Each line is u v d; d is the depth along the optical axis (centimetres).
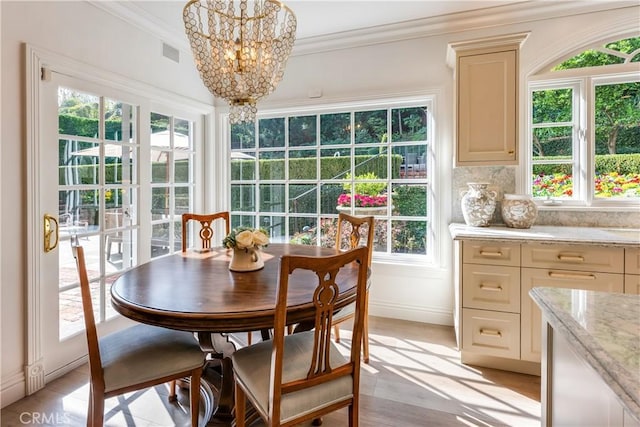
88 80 232
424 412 182
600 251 198
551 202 263
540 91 271
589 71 254
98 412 136
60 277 219
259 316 127
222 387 176
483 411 183
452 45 240
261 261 196
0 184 184
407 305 307
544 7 257
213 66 182
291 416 121
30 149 196
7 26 184
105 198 251
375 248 326
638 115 249
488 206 250
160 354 150
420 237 313
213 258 221
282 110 344
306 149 350
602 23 250
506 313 216
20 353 194
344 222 336
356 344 135
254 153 371
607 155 257
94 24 234
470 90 241
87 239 238
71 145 225
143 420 176
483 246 220
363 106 324
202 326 126
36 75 198
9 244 189
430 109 305
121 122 263
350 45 313
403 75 300
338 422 175
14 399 190
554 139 269
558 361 93
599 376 63
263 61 185
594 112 257
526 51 266
